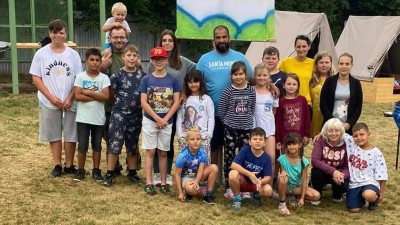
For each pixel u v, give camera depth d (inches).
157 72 220.2
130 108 229.5
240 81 212.1
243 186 210.2
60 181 234.8
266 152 219.3
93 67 227.8
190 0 240.1
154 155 234.8
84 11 837.8
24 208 199.2
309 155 308.0
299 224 194.1
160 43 229.1
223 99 215.8
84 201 209.3
